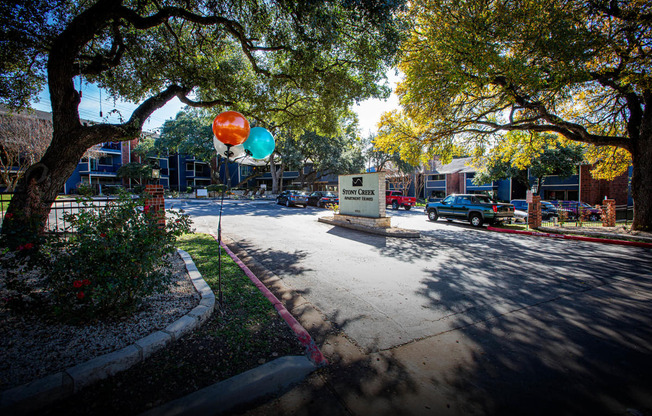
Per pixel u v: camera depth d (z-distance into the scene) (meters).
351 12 7.26
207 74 9.66
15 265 3.19
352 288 5.06
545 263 6.83
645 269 6.37
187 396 2.31
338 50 9.60
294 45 8.74
